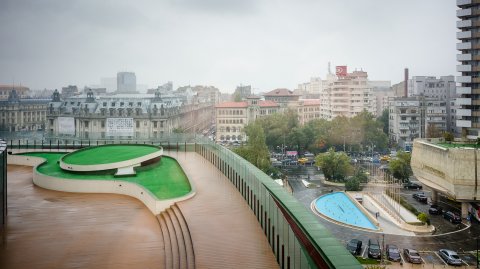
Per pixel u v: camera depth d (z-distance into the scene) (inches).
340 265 609.6
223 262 901.8
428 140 3607.3
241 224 1163.9
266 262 901.8
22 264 996.6
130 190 1692.9
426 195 3607.3
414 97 6402.6
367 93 7367.1
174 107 6540.4
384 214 2918.3
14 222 1339.8
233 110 7091.5
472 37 4264.3
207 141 2383.1
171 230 1195.9
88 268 967.6
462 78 4330.7
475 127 4254.4
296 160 5354.3
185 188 1620.3
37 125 7170.3
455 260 2069.4
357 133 5644.7
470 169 2773.1
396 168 4015.8
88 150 2367.1
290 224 880.9
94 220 1360.7
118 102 6018.7
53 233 1227.2
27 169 2306.8
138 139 2864.2
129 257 1032.2
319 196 3501.5
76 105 6033.5
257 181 1222.3
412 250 2165.4
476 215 2832.2
